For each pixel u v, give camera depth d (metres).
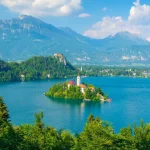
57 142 66.25
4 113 89.00
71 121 178.62
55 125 166.75
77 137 61.75
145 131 70.75
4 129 64.81
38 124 72.31
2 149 54.59
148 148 65.31
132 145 62.56
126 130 73.69
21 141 60.47
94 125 59.47
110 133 59.06
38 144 61.97
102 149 54.84
